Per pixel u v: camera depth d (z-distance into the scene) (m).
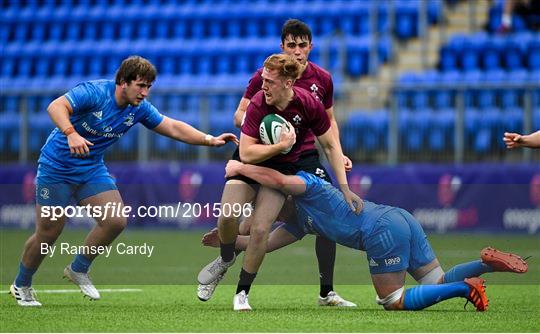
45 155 27.30
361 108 59.44
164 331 21.77
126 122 27.52
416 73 70.31
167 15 80.88
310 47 28.61
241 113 29.06
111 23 82.12
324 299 28.44
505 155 57.22
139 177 60.31
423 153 57.81
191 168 59.72
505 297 30.80
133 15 81.69
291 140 25.53
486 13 75.38
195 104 60.38
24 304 27.94
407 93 58.47
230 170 26.75
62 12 83.56
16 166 62.03
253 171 26.33
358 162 58.75
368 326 22.62
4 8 85.19
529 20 72.75
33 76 80.25
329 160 26.81
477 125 57.34
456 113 57.19
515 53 69.62
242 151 26.00
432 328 22.34
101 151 27.52
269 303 29.39
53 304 28.62
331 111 29.67
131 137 60.94
